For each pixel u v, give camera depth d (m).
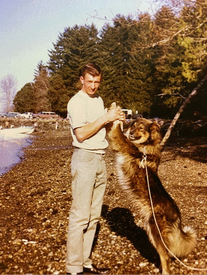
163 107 36.56
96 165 3.58
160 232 3.73
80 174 3.52
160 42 11.16
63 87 56.78
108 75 49.94
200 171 10.23
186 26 10.61
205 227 5.22
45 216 5.93
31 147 19.58
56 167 11.80
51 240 4.75
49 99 59.69
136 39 43.88
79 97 3.64
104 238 4.86
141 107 45.16
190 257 4.18
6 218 5.91
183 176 9.47
